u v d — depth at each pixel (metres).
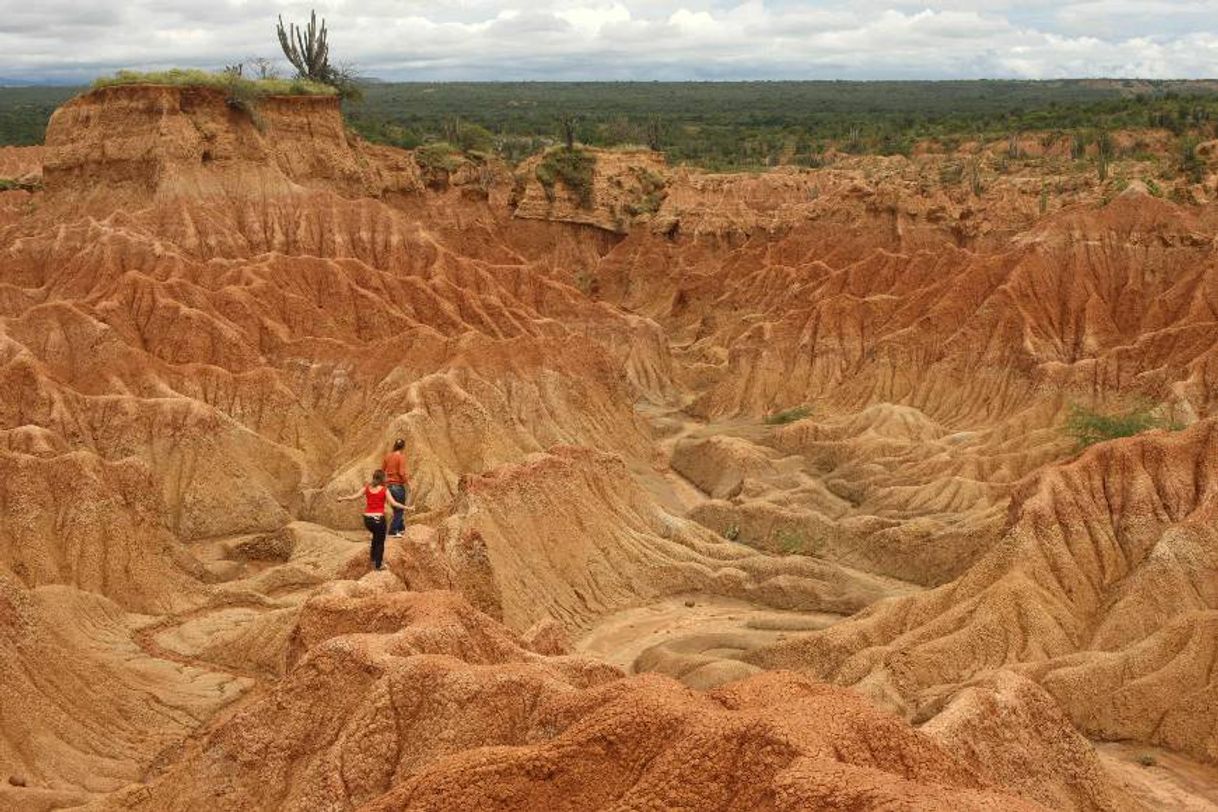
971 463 94.06
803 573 77.69
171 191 122.44
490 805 29.95
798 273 149.25
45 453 72.12
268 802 35.66
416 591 46.16
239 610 66.25
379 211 132.00
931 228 148.75
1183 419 95.00
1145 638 60.47
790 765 27.52
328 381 100.81
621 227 181.38
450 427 92.62
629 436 108.31
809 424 110.00
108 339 94.50
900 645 62.50
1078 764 43.31
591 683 42.16
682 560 78.62
